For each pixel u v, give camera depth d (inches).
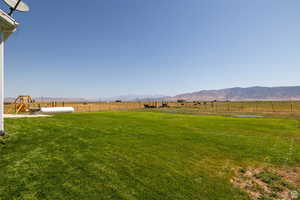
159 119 566.6
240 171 180.2
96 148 205.2
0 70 202.7
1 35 202.2
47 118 376.2
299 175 175.9
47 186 119.3
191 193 131.4
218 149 247.9
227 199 127.6
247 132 391.2
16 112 534.3
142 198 119.3
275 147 270.1
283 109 1533.0
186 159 200.7
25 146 184.5
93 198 113.2
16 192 109.7
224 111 1291.8
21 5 248.8
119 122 424.2
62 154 174.9
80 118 438.3
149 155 201.8
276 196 136.0
